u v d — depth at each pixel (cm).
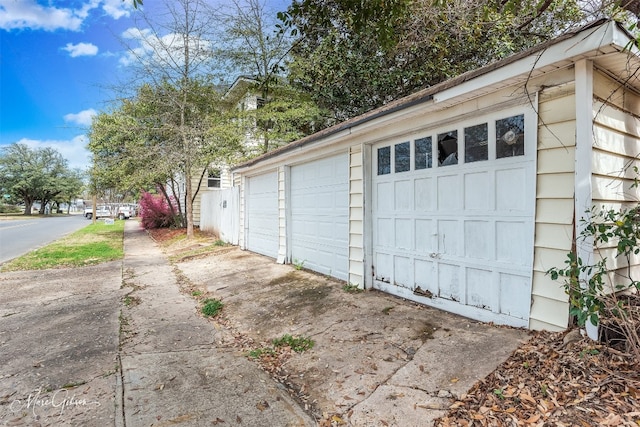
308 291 546
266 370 323
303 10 385
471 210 375
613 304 258
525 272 324
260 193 924
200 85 1257
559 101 296
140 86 1225
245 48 1162
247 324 447
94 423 243
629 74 302
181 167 1312
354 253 547
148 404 265
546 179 307
